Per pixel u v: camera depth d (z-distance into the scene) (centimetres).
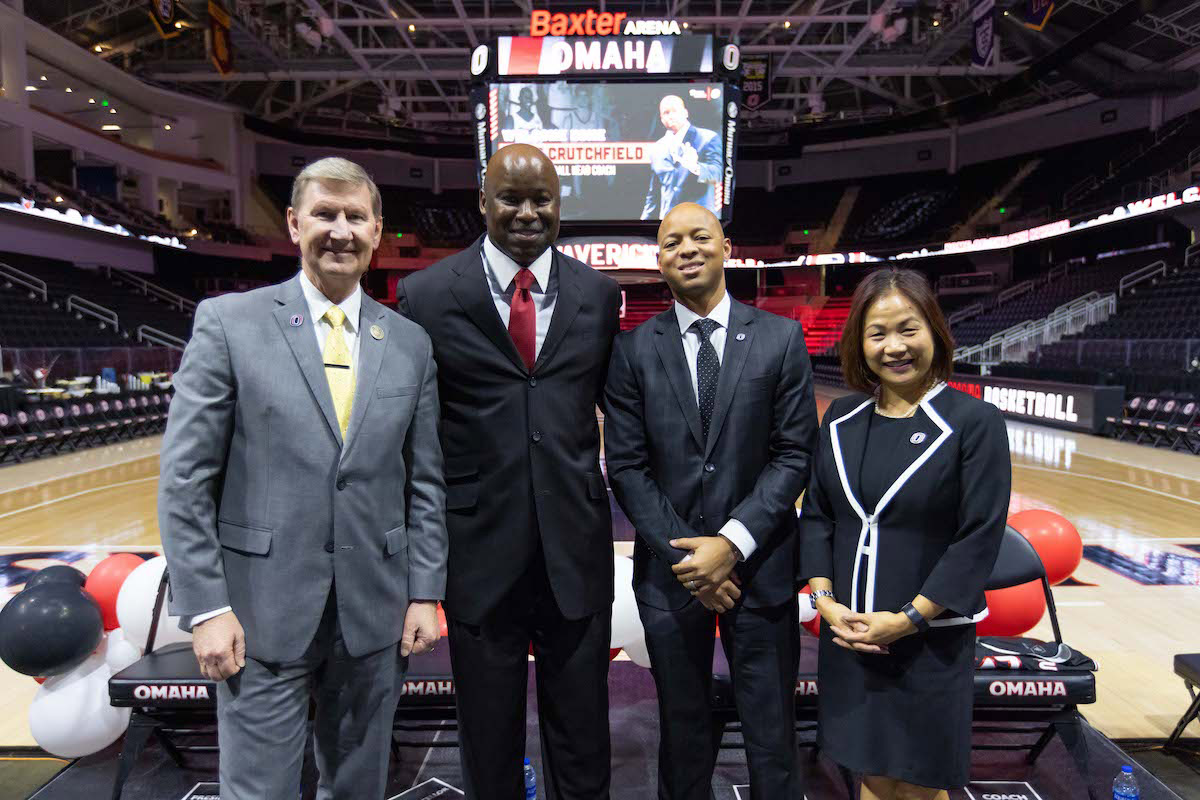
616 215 877
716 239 188
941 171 2694
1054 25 1812
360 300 170
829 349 2561
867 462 179
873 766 175
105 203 1906
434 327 181
